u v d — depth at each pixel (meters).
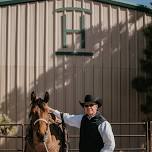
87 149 6.28
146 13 18.67
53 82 17.80
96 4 18.30
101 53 18.16
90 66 18.03
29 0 17.89
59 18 18.03
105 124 6.20
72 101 17.83
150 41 17.27
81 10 18.14
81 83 17.92
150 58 17.28
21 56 17.77
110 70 18.17
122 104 18.17
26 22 17.89
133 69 18.38
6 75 17.67
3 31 17.83
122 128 18.06
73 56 17.94
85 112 6.35
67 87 17.84
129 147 18.11
